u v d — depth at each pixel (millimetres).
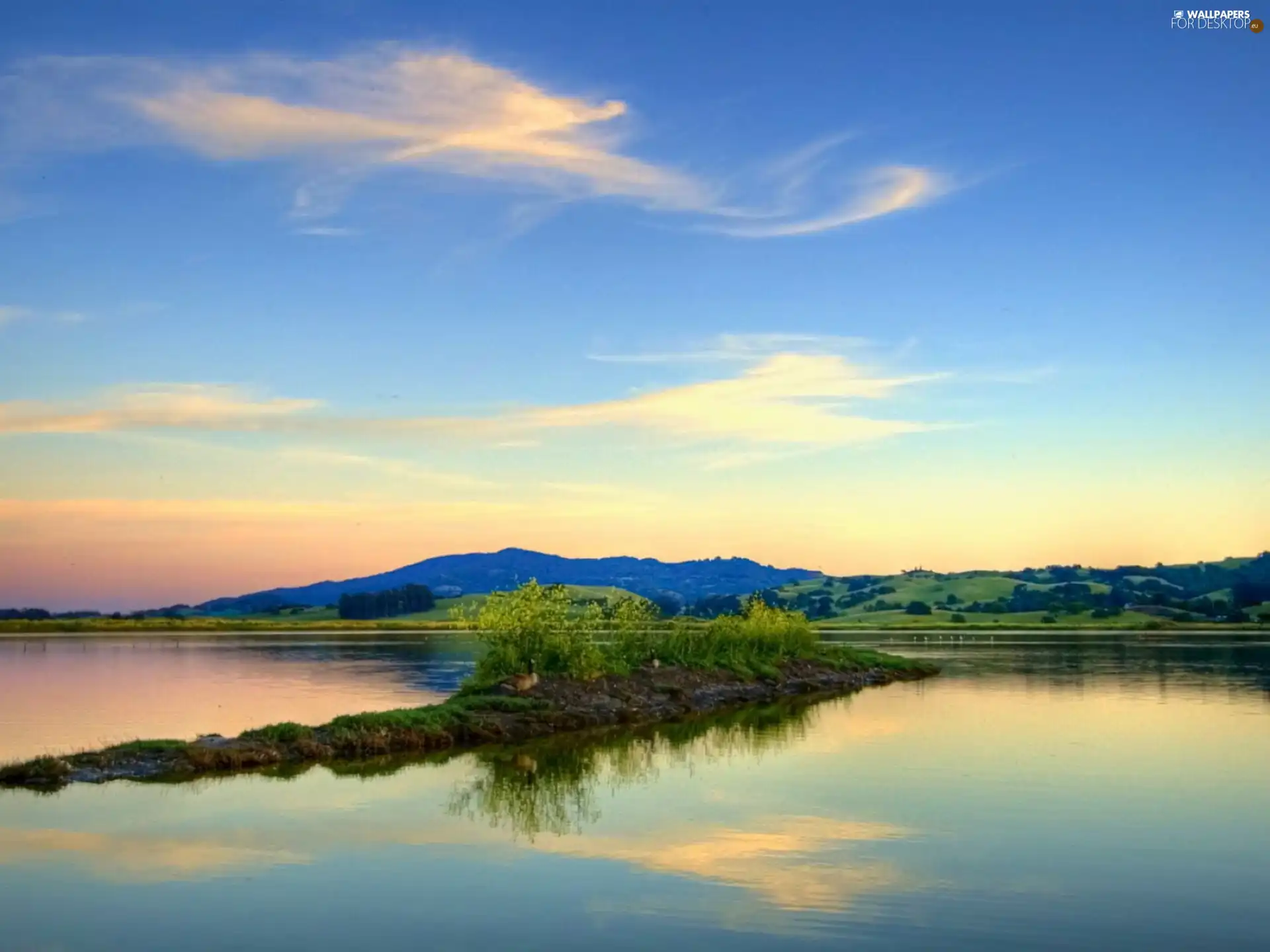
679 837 26219
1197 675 78812
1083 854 24469
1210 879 22500
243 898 21266
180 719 49625
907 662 85938
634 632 63531
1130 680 74438
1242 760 37469
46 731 45031
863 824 27516
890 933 19156
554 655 54781
